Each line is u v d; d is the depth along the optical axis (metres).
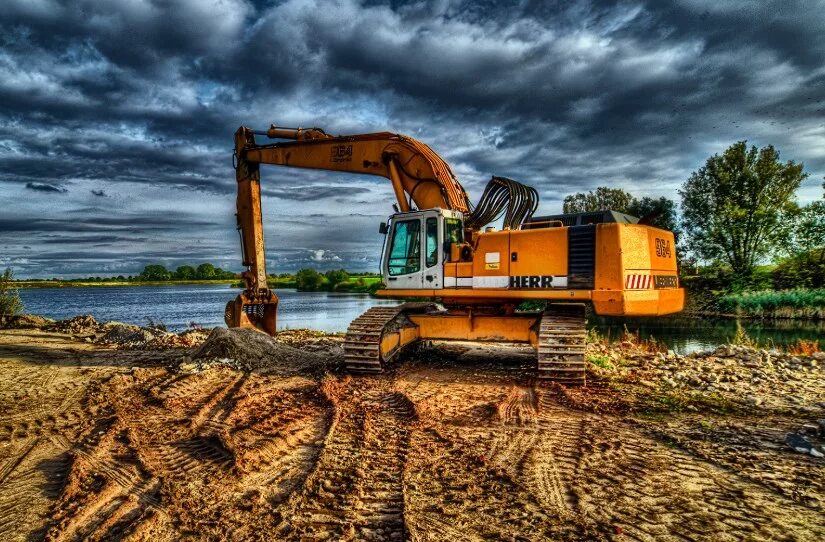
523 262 7.98
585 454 4.61
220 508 3.67
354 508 3.63
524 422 5.62
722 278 36.69
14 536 3.38
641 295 7.50
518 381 7.77
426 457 4.59
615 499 3.70
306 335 14.84
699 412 5.90
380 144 10.16
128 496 3.93
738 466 4.27
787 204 34.97
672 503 3.62
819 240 33.97
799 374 7.61
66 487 4.07
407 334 9.11
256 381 7.96
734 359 8.99
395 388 7.23
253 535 3.27
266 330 11.80
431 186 9.34
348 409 6.23
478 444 4.93
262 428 5.51
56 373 8.86
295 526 3.36
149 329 14.84
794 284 33.28
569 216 8.48
